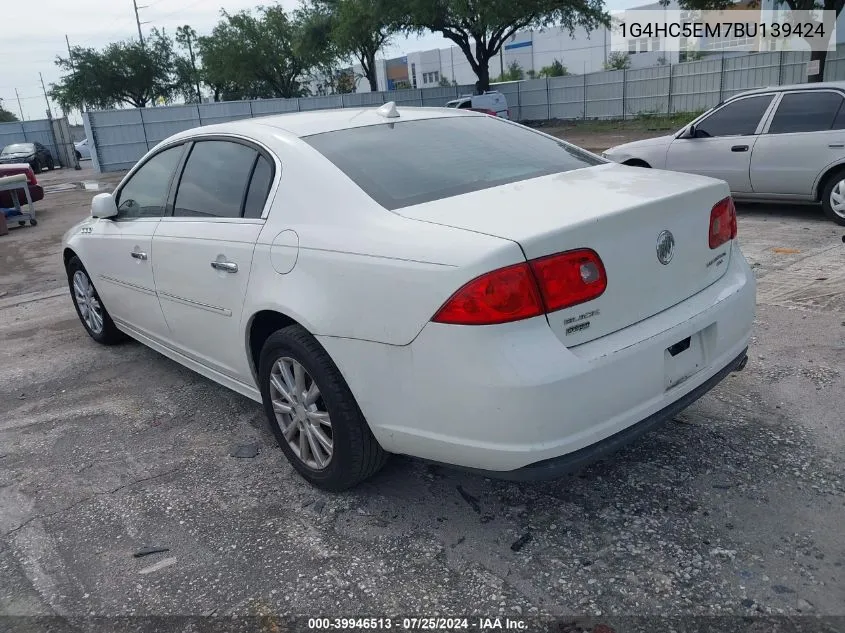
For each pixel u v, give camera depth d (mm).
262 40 42562
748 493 2828
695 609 2250
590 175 3016
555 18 30781
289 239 2893
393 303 2436
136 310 4402
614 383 2355
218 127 3668
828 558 2428
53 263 9492
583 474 3057
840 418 3344
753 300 3037
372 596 2428
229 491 3174
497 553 2602
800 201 7879
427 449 2529
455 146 3256
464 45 32594
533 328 2250
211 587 2539
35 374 4902
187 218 3680
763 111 8008
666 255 2598
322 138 3164
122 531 2924
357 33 33500
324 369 2779
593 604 2309
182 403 4199
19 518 3082
